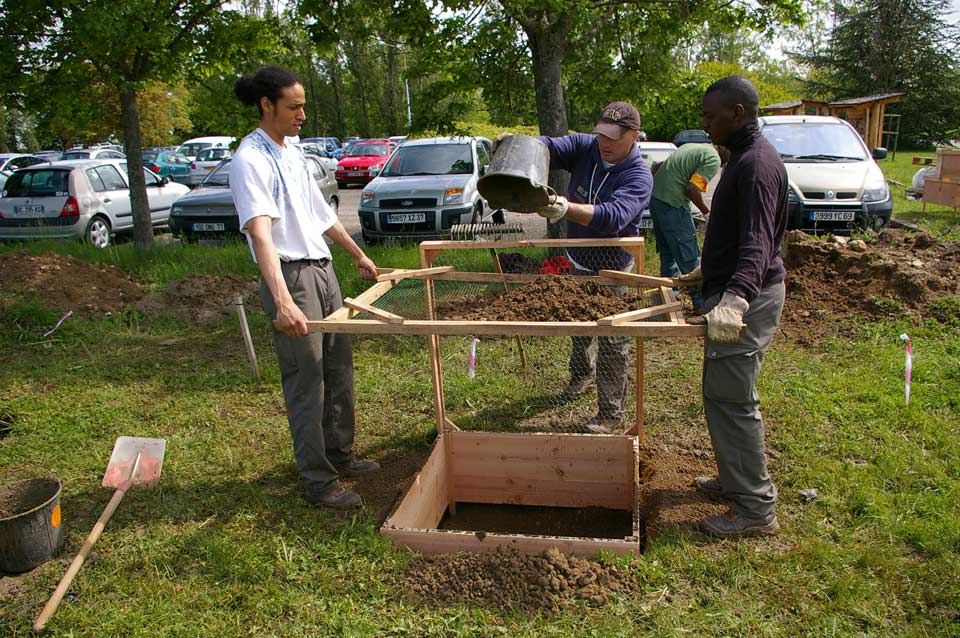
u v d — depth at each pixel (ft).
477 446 12.98
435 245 12.73
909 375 13.37
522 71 26.37
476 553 9.75
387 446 13.84
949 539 9.62
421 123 26.43
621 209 11.66
